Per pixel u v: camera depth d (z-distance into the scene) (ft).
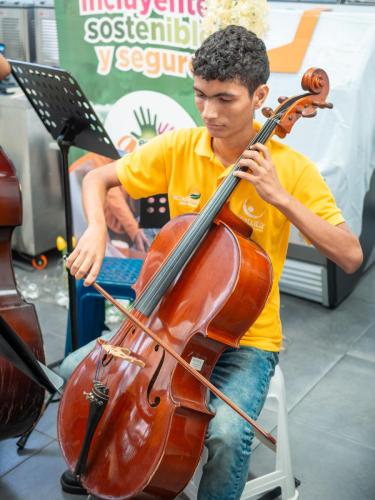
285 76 9.34
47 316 10.06
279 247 5.73
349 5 9.94
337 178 9.12
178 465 4.74
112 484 4.80
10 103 11.01
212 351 5.09
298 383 8.46
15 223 6.50
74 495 6.48
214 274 5.13
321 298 10.33
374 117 9.45
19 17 11.75
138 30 8.77
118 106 9.32
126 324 5.39
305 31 9.17
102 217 5.78
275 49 9.34
